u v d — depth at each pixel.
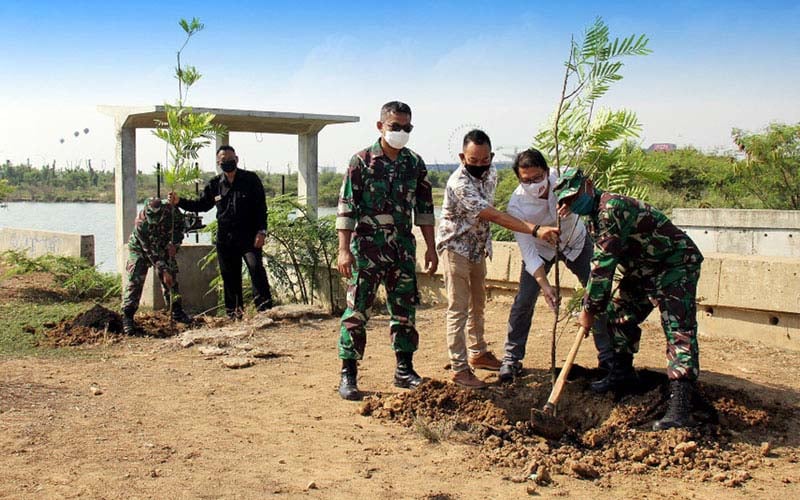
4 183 16.16
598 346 5.88
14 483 4.06
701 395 5.35
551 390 5.61
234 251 9.39
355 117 12.15
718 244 16.05
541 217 5.57
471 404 5.41
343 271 5.67
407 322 5.89
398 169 5.67
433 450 4.75
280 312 8.83
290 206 10.48
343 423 5.23
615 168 5.64
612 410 5.27
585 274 5.76
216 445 4.75
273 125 12.02
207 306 10.84
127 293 8.38
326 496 4.01
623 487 4.27
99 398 5.77
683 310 4.89
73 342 7.85
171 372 6.62
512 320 5.89
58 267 12.26
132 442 4.76
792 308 6.68
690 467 4.52
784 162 19.05
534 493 4.14
